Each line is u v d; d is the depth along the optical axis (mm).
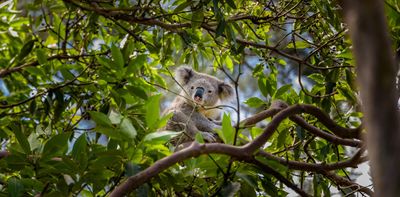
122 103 5219
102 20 7191
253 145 4348
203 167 4516
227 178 4527
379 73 1825
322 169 5148
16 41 7438
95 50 6754
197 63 6957
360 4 1843
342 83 6324
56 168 4613
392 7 5434
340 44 6398
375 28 1828
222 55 7098
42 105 6438
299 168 5133
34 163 4727
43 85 6035
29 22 7355
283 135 5660
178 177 4523
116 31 7297
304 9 6926
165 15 6133
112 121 4465
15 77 7004
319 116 4984
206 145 4145
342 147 6379
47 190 4797
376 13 1827
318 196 6043
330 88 6102
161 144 4520
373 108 1829
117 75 5234
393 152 1795
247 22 7297
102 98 6043
